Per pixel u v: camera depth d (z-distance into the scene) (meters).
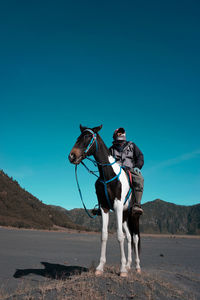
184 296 5.41
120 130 7.49
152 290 5.28
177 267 9.49
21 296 4.70
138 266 7.05
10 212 43.38
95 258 10.80
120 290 5.04
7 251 11.55
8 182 56.22
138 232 7.25
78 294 4.69
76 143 6.17
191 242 27.47
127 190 6.45
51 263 8.92
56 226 46.28
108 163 6.30
